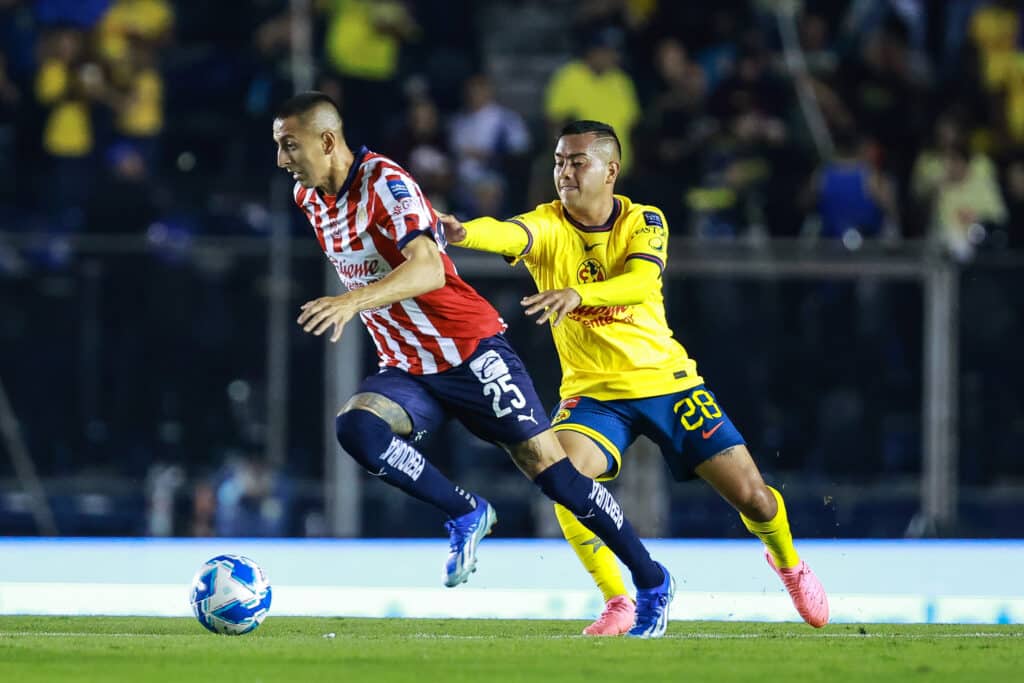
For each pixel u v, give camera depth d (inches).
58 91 1887.3
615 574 927.7
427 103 1835.6
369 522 1534.2
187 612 1082.7
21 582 1230.3
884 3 2005.4
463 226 847.7
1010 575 1305.4
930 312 1571.1
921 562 1358.3
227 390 1572.3
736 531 1528.1
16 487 1556.3
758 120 1854.1
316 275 1565.0
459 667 680.4
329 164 788.0
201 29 2053.4
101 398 1583.4
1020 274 1567.4
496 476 1577.3
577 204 888.9
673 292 1578.5
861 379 1583.4
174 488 1557.6
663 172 1823.3
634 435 923.4
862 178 1785.2
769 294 1582.2
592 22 2065.7
